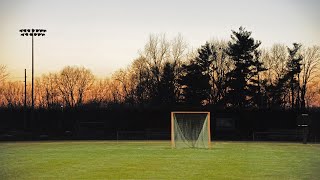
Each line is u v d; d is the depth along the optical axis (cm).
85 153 3225
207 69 7250
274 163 2550
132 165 2452
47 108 6112
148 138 5372
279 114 5669
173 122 4066
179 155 3039
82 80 7894
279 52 7125
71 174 2103
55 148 3753
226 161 2647
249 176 2038
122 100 7644
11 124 6122
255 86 6681
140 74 7550
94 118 5997
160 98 7338
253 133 5281
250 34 6825
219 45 7306
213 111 5759
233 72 6688
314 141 4909
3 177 2017
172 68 7338
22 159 2816
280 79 6862
